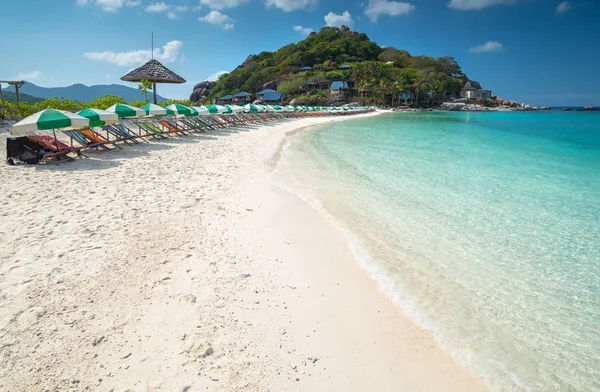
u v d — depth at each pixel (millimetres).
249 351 3430
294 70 89250
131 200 7324
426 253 5969
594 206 8586
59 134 14984
